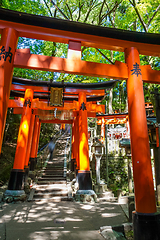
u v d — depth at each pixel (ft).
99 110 34.12
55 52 43.32
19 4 33.96
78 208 20.83
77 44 15.52
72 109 31.48
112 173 40.83
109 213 18.69
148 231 10.77
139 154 12.76
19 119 55.36
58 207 20.99
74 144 41.27
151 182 12.26
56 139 73.36
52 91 29.73
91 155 43.06
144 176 12.25
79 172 26.66
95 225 14.85
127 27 36.70
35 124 42.70
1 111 12.32
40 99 35.70
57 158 50.67
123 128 54.90
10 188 24.00
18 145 26.20
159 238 10.77
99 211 19.57
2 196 24.44
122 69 15.33
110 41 15.66
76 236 12.16
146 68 15.55
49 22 14.23
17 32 14.69
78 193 25.20
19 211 18.81
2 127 12.29
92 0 36.14
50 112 32.94
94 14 41.75
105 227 13.34
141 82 14.58
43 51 42.83
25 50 14.56
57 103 29.60
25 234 12.35
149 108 53.01
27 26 14.60
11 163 39.78
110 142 44.11
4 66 13.11
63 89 30.45
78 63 14.97
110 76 15.19
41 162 44.09
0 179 32.17
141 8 26.21
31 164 40.01
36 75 41.68
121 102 84.58
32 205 21.75
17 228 13.61
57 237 11.89
